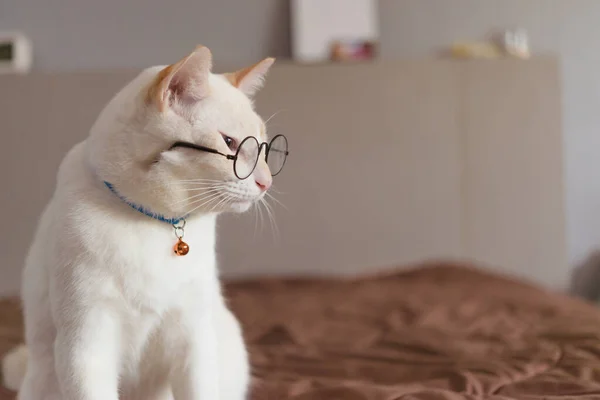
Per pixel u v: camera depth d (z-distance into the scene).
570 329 1.13
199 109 0.76
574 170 1.94
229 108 0.78
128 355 0.80
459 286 1.55
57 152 1.67
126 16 1.80
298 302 1.42
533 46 1.92
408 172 1.80
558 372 0.96
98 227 0.75
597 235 1.94
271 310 1.35
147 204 0.76
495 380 0.93
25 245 1.67
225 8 1.82
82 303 0.75
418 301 1.39
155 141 0.75
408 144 1.79
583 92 1.94
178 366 0.80
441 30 1.90
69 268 0.75
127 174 0.75
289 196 1.76
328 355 1.07
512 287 1.54
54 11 1.78
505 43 1.89
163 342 0.80
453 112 1.80
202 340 0.80
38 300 0.80
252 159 0.78
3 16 1.76
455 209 1.81
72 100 1.67
